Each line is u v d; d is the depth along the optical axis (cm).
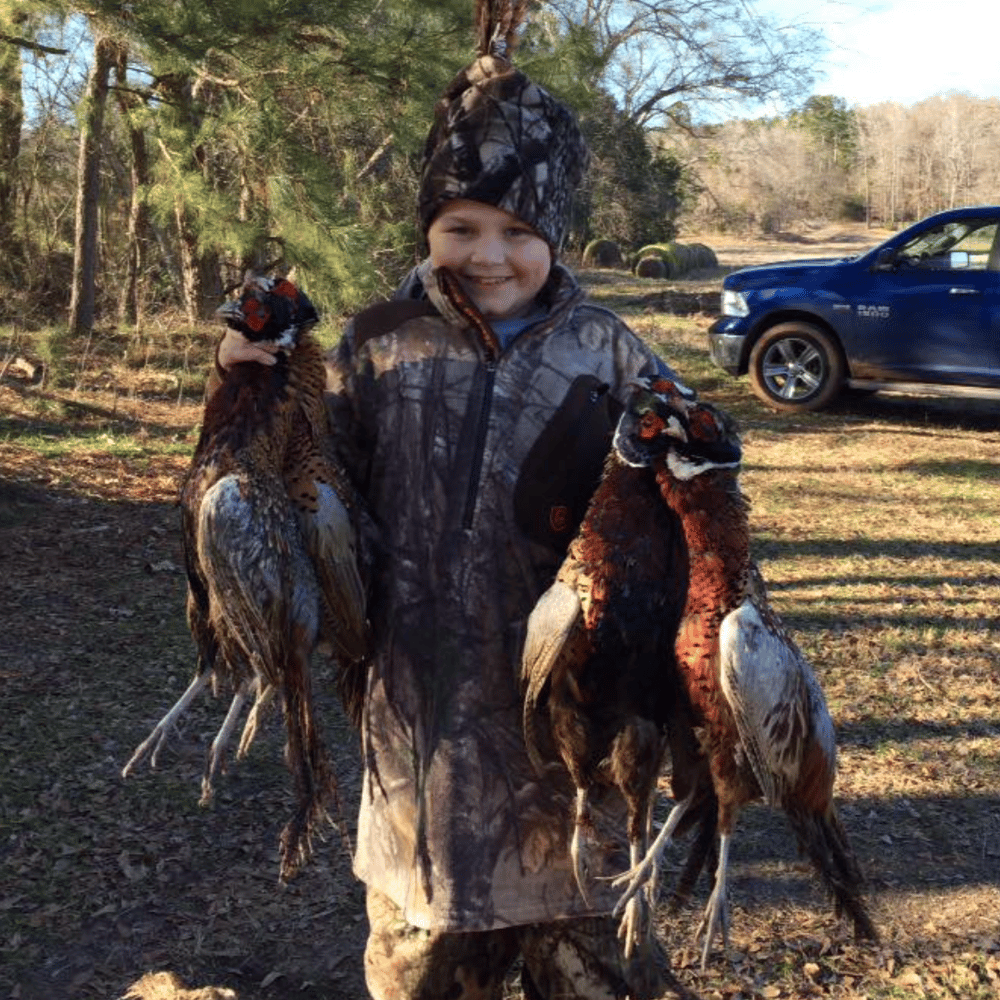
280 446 189
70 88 1262
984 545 762
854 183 7975
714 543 178
